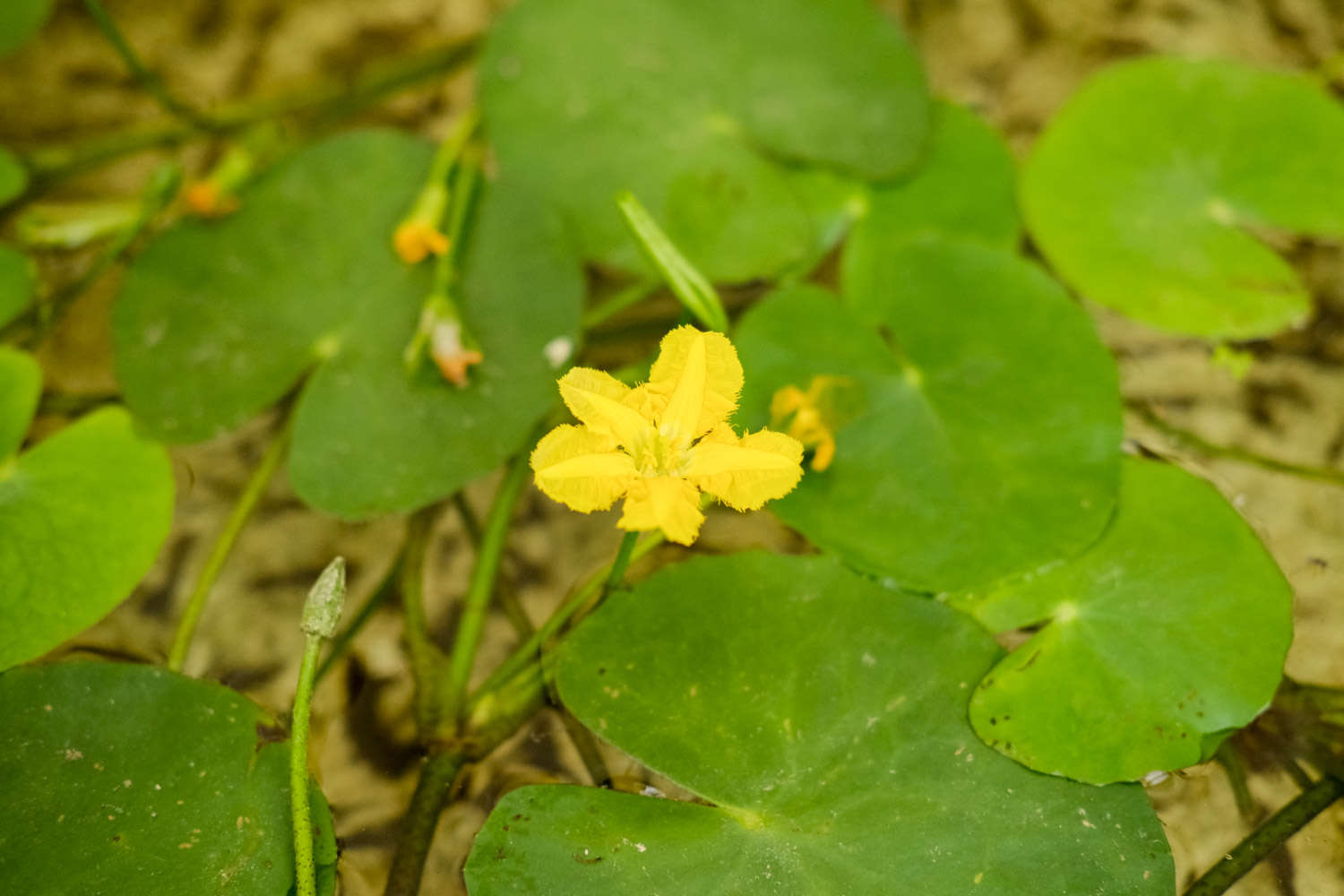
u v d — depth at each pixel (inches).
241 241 28.6
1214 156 29.1
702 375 26.5
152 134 29.7
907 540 27.5
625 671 27.2
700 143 28.8
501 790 27.2
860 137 29.0
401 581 28.0
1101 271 28.7
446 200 28.4
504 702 27.5
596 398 26.5
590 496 26.5
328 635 26.8
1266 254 28.8
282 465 28.4
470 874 26.6
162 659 27.6
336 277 28.4
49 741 26.9
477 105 29.1
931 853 26.7
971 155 29.1
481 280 28.4
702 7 29.1
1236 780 27.2
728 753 26.9
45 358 28.7
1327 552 27.9
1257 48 30.1
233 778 26.9
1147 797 26.9
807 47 29.0
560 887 26.5
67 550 27.5
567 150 28.8
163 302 28.4
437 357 27.8
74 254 29.1
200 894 26.5
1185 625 27.2
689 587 27.4
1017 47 30.2
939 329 28.1
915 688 27.1
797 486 27.7
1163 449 28.2
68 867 26.6
